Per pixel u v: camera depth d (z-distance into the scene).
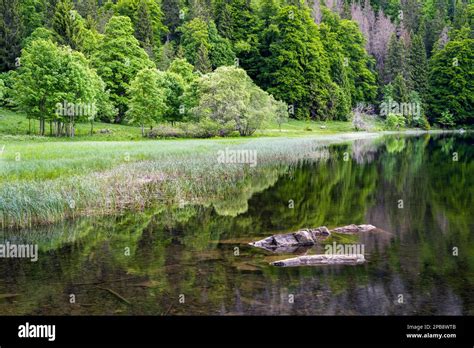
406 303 7.46
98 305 7.40
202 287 8.09
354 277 8.60
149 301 7.52
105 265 9.45
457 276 8.69
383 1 139.00
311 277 8.59
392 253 10.16
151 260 9.74
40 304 7.46
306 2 111.12
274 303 7.41
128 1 90.31
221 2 98.00
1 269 9.26
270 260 9.66
